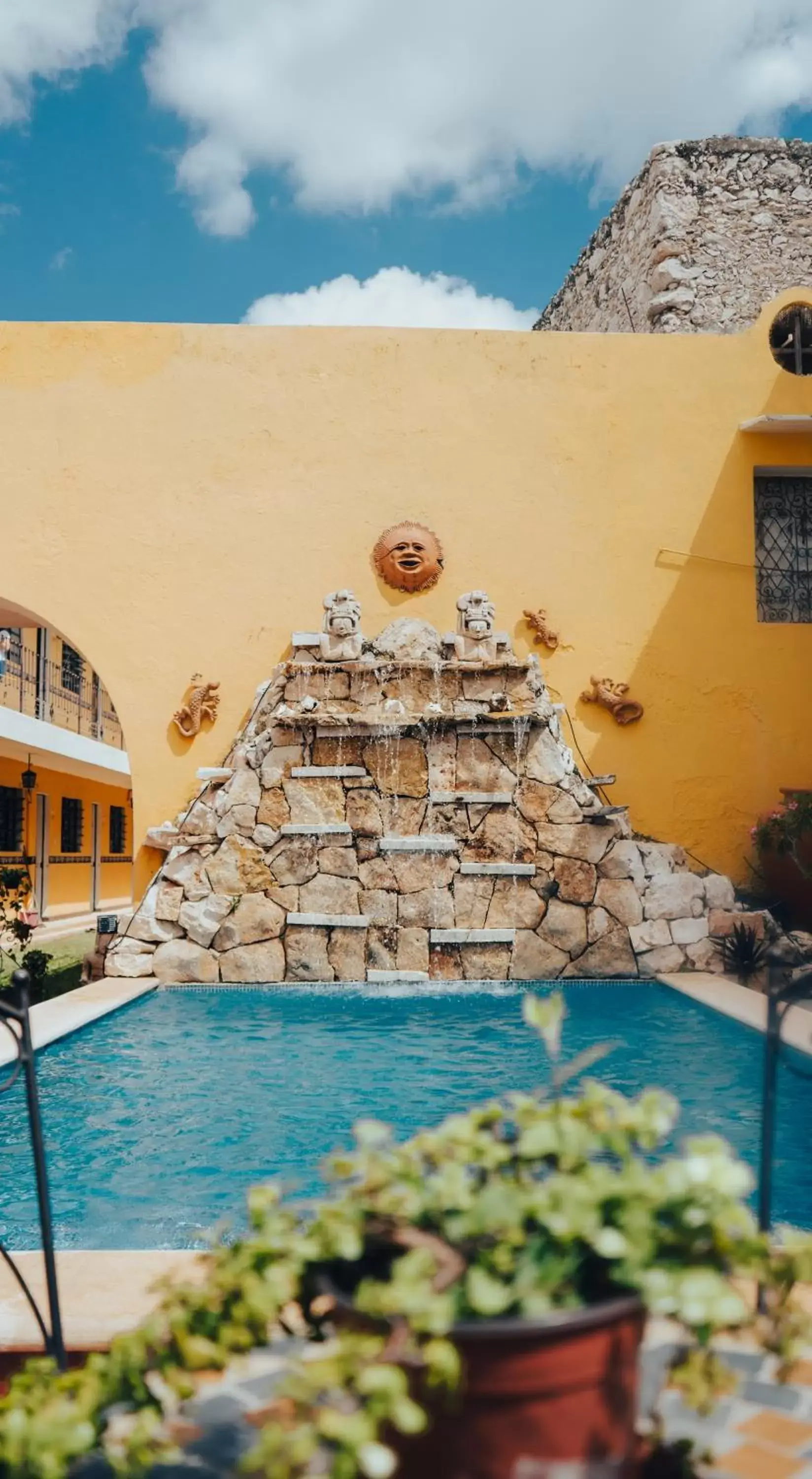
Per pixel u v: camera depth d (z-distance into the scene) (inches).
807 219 523.2
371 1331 63.9
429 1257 63.7
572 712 450.0
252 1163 182.7
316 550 449.1
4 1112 216.2
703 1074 243.0
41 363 451.8
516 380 460.8
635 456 460.4
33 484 446.9
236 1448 87.0
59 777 879.7
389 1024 305.4
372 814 390.0
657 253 519.5
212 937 379.9
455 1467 61.6
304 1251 68.6
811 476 478.6
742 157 525.0
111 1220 156.5
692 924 390.3
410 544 442.3
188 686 441.7
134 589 444.1
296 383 455.2
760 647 457.1
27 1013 101.2
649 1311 66.6
